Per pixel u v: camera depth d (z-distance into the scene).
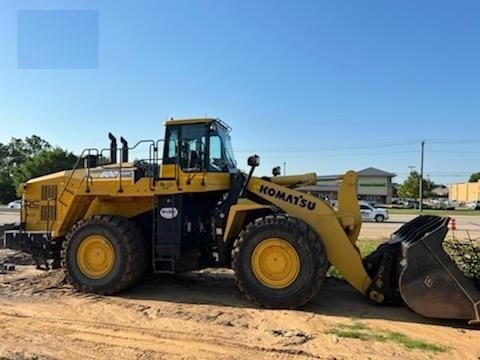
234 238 7.84
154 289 8.38
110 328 5.96
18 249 8.98
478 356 5.00
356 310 6.87
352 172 7.66
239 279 7.08
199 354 5.02
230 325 6.13
